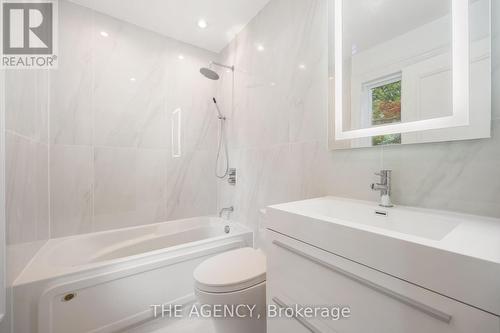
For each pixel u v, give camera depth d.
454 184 0.76
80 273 1.11
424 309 0.44
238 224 1.94
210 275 1.04
